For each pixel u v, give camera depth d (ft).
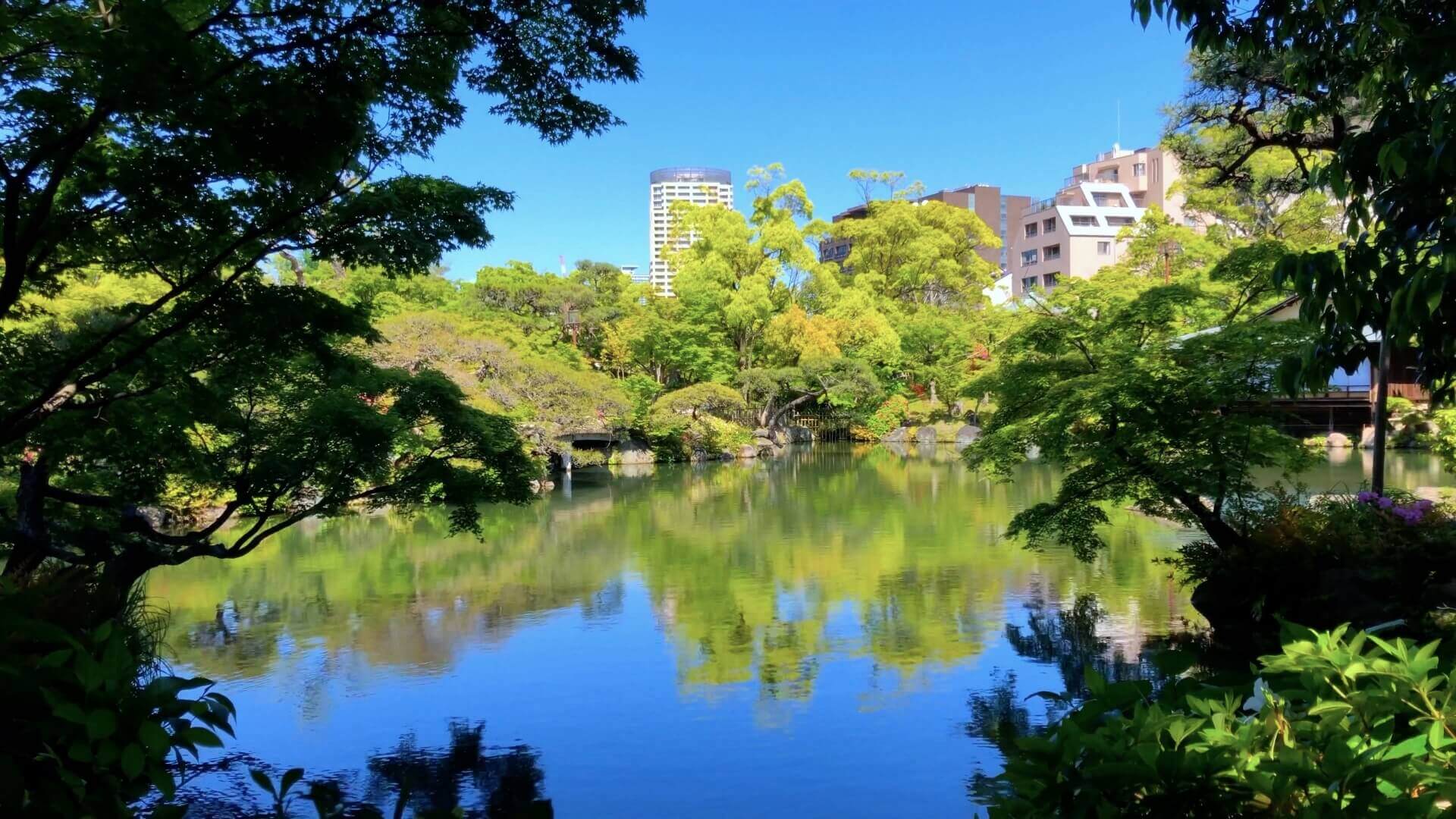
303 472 32.94
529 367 91.50
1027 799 5.75
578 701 29.32
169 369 26.16
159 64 15.44
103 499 30.04
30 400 25.09
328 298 25.32
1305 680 5.94
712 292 147.13
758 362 156.46
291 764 24.58
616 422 96.99
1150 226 126.62
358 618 41.14
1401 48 9.25
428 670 32.96
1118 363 35.12
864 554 53.42
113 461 31.12
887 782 22.61
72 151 17.56
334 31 17.85
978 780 22.54
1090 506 38.42
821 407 163.32
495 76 20.51
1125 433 34.53
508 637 37.45
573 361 119.14
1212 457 33.50
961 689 29.50
